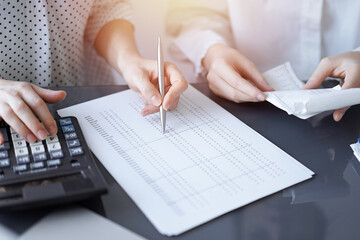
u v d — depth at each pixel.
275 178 0.51
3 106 0.56
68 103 0.66
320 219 0.46
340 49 1.07
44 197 0.43
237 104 0.69
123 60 0.77
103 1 0.89
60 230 0.42
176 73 0.67
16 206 0.42
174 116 0.64
